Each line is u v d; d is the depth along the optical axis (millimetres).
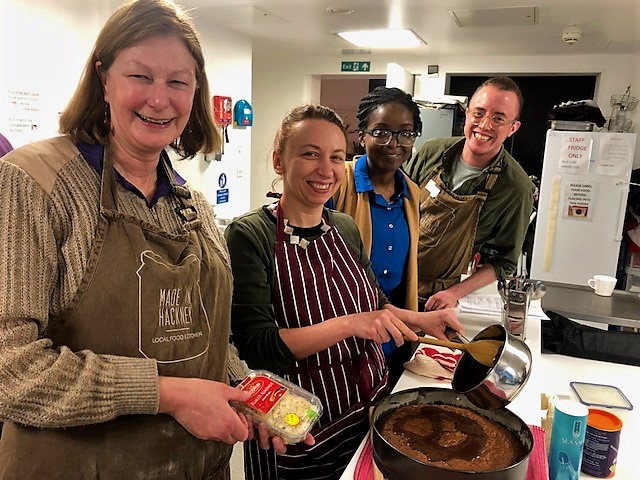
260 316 1268
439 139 2518
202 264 1051
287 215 1385
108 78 920
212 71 3752
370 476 1043
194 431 898
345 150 1369
